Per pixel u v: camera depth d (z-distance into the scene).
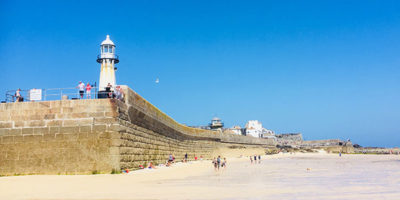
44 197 13.65
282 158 81.25
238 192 15.48
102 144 24.00
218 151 68.38
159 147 36.38
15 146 24.56
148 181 20.88
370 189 16.72
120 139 24.47
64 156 24.03
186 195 14.38
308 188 17.23
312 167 41.16
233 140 77.38
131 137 27.22
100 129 24.22
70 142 24.20
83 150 24.02
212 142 65.25
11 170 24.22
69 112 24.62
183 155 48.22
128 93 26.98
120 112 25.06
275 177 25.23
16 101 26.30
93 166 23.77
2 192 15.17
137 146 28.67
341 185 18.83
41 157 24.19
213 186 18.23
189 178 23.72
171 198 13.45
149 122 32.72
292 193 15.06
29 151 24.38
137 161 28.48
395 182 20.67
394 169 35.84
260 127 141.38
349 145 130.25
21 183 18.81
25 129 24.72
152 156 33.38
